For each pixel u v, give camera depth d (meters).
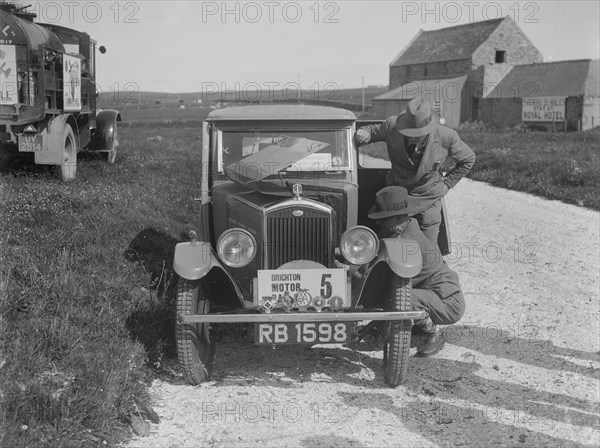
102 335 5.52
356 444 4.41
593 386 5.37
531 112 54.66
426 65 70.44
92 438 4.14
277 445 4.38
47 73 12.47
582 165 18.95
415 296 5.72
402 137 5.96
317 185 5.91
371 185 6.99
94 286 6.48
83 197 9.95
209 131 6.29
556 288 8.20
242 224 5.59
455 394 5.21
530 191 16.95
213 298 5.83
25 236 7.57
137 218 9.17
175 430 4.52
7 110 11.94
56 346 5.16
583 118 51.03
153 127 55.16
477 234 11.60
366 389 5.30
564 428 4.65
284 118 6.13
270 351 6.10
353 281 5.49
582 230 11.95
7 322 5.33
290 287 5.17
